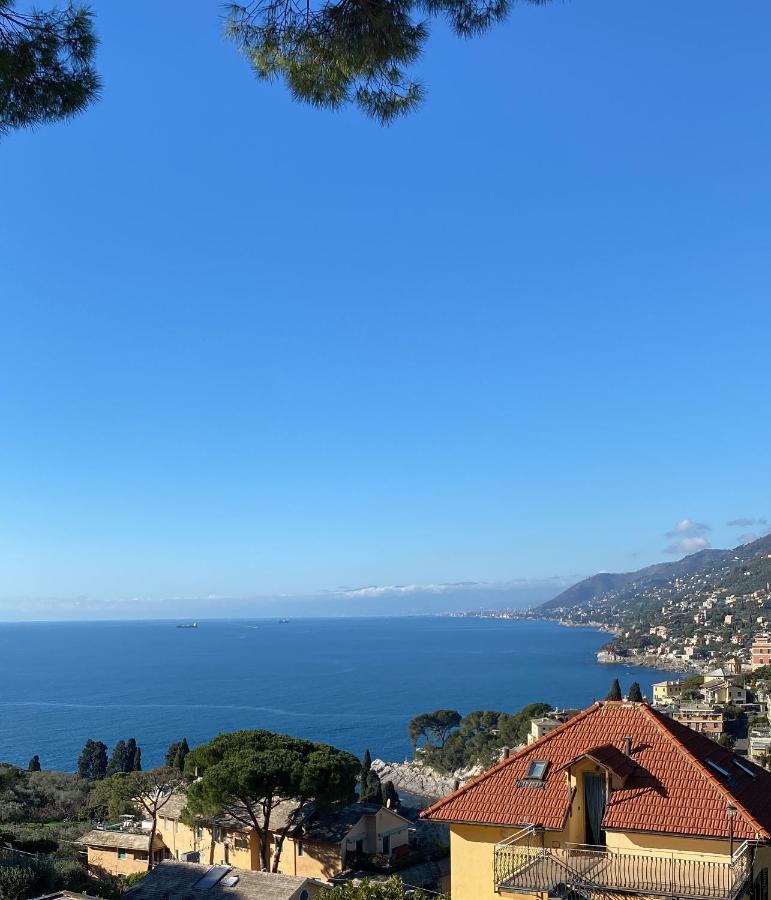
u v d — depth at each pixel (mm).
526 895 22188
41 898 35969
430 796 132125
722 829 20703
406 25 16297
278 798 58312
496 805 23625
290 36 16375
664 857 20688
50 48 15570
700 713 163375
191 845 61312
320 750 54250
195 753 55406
